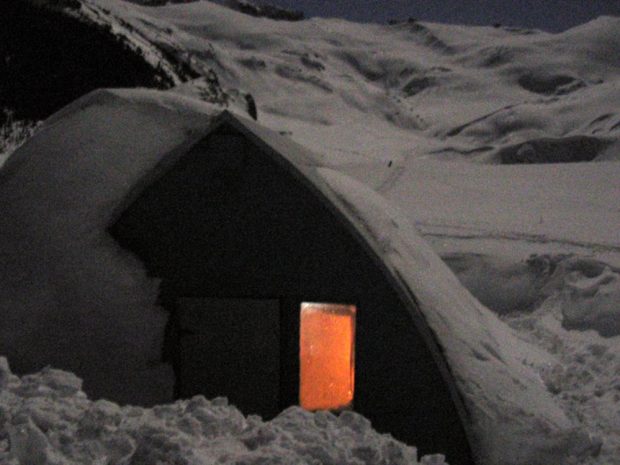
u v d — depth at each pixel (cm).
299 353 640
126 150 695
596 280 1290
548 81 17500
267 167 643
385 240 646
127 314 632
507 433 565
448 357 595
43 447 343
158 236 657
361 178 3136
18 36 1792
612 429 689
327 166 764
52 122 782
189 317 647
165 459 357
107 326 630
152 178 654
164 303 650
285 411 474
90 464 354
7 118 1672
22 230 678
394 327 614
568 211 2356
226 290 648
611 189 2786
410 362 607
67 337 630
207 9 19962
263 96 12238
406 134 11694
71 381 462
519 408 583
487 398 584
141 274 647
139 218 661
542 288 1416
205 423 419
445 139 11556
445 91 17212
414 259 678
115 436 373
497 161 6919
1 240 679
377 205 709
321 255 634
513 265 1516
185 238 654
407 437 600
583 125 10531
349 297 625
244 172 646
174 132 696
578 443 558
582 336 1166
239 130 646
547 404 639
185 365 644
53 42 1817
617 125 9325
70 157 707
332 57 19325
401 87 18250
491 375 604
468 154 7256
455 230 1986
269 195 643
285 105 11706
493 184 2972
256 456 379
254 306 640
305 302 637
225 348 643
